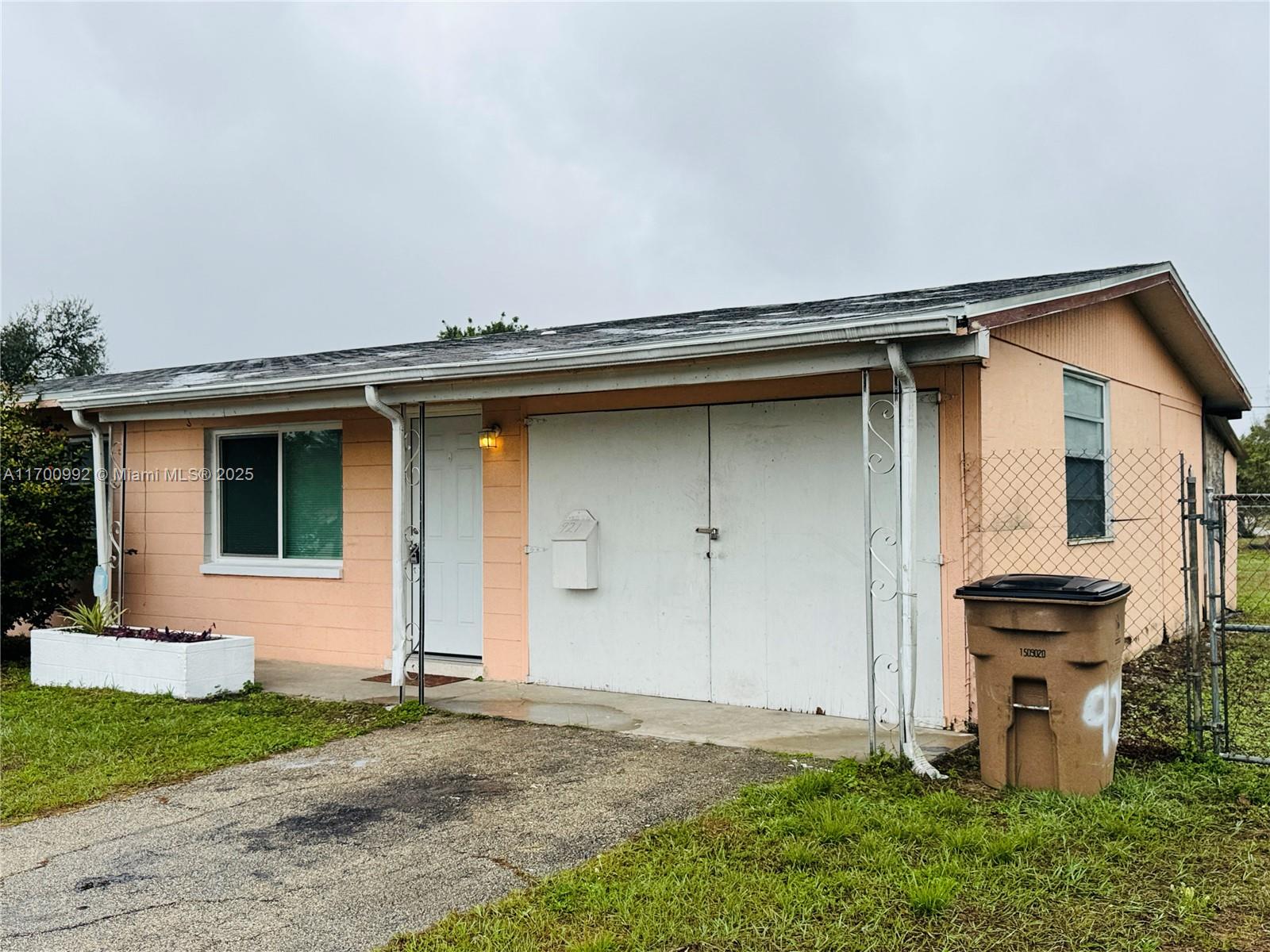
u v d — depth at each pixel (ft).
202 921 11.34
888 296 28.14
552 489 26.12
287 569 31.40
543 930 10.79
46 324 96.84
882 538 21.11
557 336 30.86
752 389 22.99
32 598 31.24
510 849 13.52
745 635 22.99
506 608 26.84
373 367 24.29
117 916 11.55
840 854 12.74
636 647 24.63
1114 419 28.45
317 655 30.78
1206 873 11.99
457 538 28.73
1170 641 32.30
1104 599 14.64
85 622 28.04
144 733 21.03
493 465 27.14
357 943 10.64
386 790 16.62
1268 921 10.67
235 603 32.53
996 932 10.48
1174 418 34.81
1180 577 34.19
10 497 30.66
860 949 10.17
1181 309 30.37
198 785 17.29
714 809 14.79
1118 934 10.41
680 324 27.02
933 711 20.20
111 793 16.97
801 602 22.22
